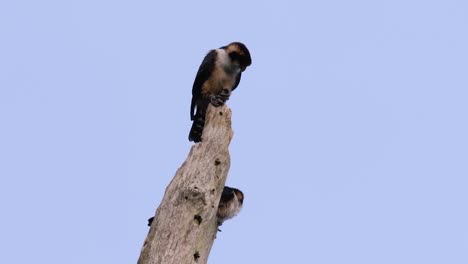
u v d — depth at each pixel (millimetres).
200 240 14516
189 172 15234
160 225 14609
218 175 15469
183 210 14594
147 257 14469
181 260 14109
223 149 15781
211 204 14906
